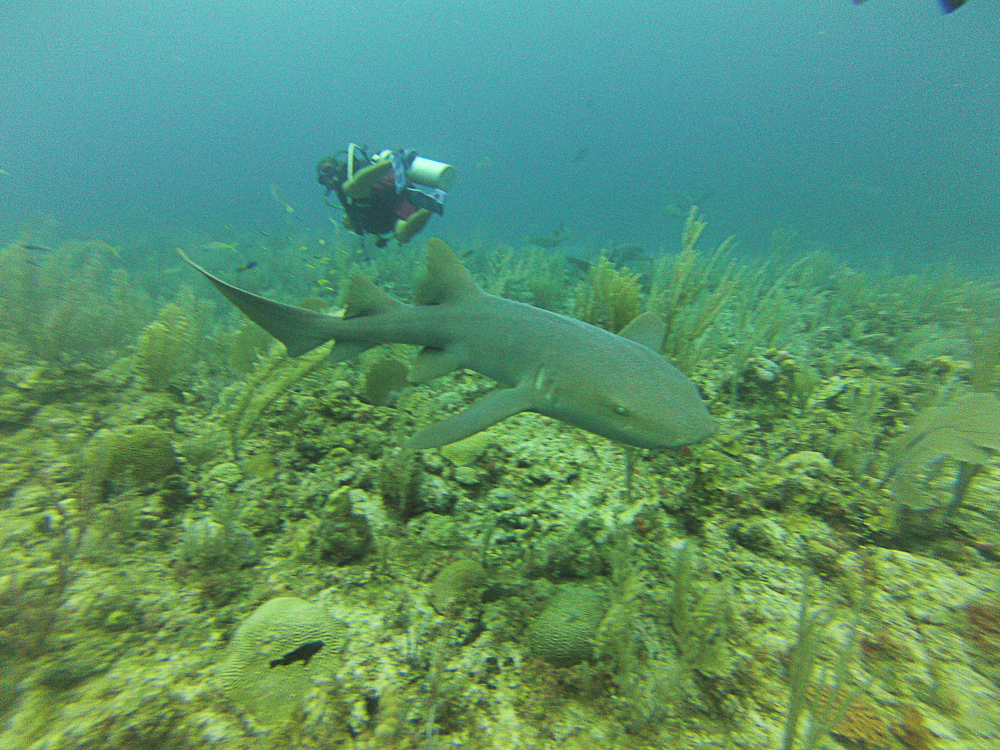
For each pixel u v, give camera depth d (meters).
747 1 127.38
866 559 2.99
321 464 3.77
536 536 3.30
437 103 173.62
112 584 2.38
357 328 3.57
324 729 1.96
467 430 2.53
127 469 2.94
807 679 1.87
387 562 2.93
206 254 15.88
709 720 2.17
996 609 2.57
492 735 2.06
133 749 1.78
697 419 2.16
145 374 4.32
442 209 7.62
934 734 2.04
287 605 2.27
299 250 13.71
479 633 2.51
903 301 10.71
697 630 2.42
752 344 5.31
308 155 176.38
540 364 2.68
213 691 2.01
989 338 3.35
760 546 3.18
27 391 3.97
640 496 3.68
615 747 2.05
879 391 4.74
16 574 2.29
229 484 3.36
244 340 4.93
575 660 2.34
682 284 5.35
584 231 54.22
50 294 5.88
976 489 3.58
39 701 1.86
